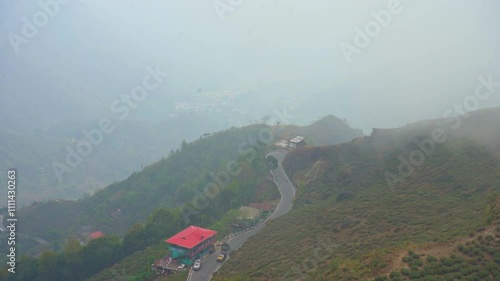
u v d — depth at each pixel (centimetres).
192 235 6019
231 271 4862
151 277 5594
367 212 5238
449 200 4975
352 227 4944
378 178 6794
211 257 5862
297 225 5834
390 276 2955
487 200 4197
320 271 3759
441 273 2953
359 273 3133
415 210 4909
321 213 5856
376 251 3597
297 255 4553
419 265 3066
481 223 3553
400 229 4419
